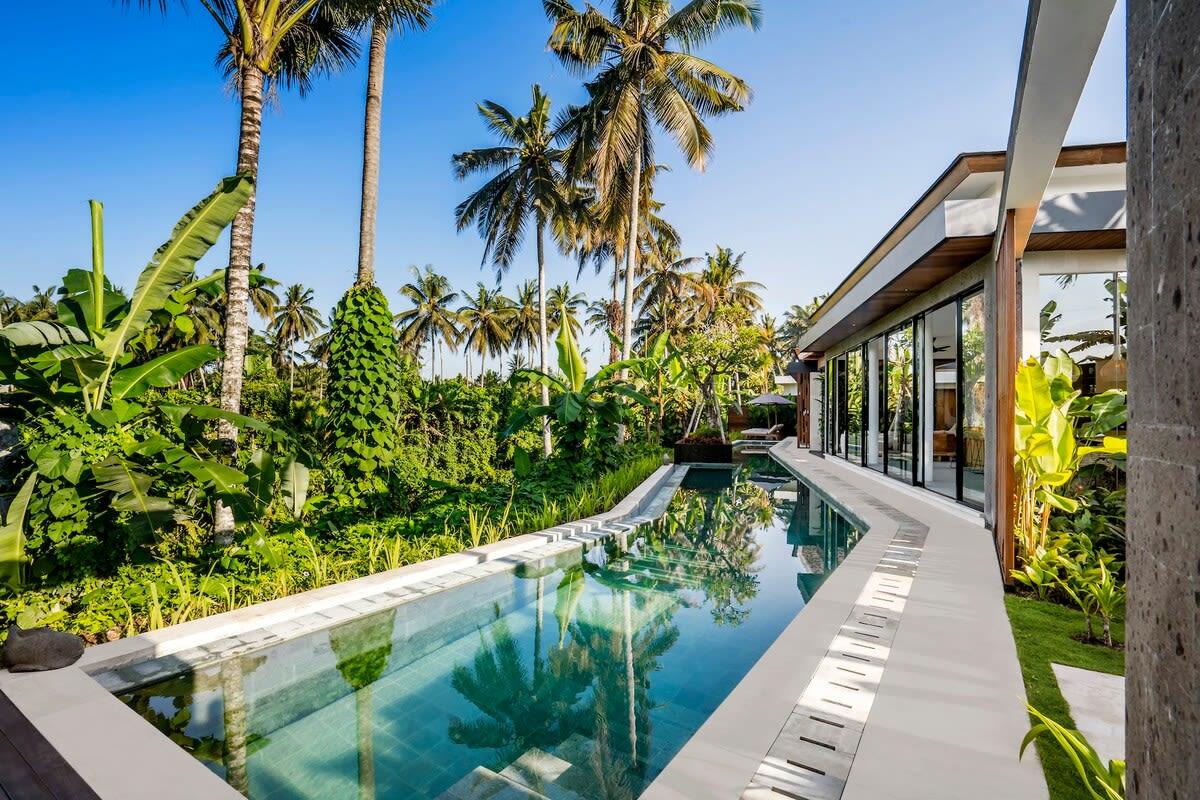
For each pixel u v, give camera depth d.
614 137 14.78
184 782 2.33
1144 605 0.84
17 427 4.59
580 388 10.37
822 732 2.59
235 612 4.30
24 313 32.41
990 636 3.69
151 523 4.16
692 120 15.18
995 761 2.38
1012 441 4.91
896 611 4.15
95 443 4.32
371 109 9.06
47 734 2.69
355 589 4.88
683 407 19.72
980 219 6.09
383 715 3.27
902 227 8.35
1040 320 6.74
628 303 15.38
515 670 3.83
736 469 15.95
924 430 9.72
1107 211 5.76
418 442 10.30
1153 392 0.81
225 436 5.86
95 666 3.48
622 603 5.16
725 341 17.42
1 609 3.99
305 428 8.87
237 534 5.87
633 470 11.84
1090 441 5.83
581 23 15.09
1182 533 0.71
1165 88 0.76
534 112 19.31
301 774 2.71
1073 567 4.09
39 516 4.16
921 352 9.66
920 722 2.68
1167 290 0.76
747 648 4.19
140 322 4.94
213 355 4.96
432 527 7.14
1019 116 3.19
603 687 3.61
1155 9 0.79
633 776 2.70
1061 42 2.50
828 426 17.69
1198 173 0.65
